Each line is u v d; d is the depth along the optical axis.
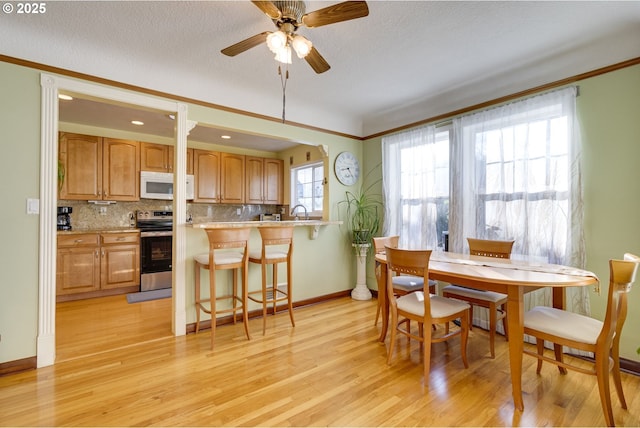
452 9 1.92
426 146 3.51
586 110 2.41
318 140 3.88
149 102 2.66
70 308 3.56
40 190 2.20
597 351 1.63
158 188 4.62
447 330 2.68
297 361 2.33
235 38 2.25
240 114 3.20
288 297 3.07
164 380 2.05
